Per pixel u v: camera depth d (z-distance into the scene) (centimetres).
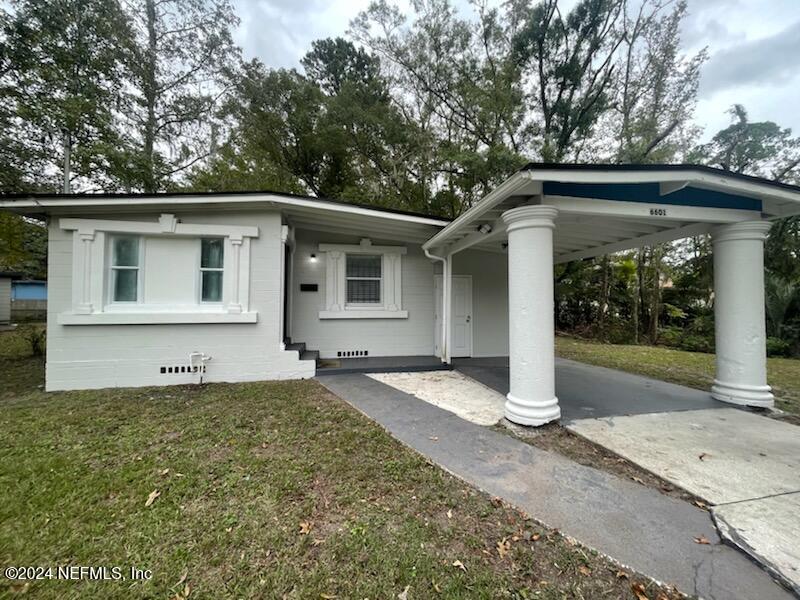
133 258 545
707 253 1330
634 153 1133
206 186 1277
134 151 928
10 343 985
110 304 533
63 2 819
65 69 840
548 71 1245
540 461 291
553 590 160
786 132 1216
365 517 213
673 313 1315
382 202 1352
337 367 636
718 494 239
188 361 550
